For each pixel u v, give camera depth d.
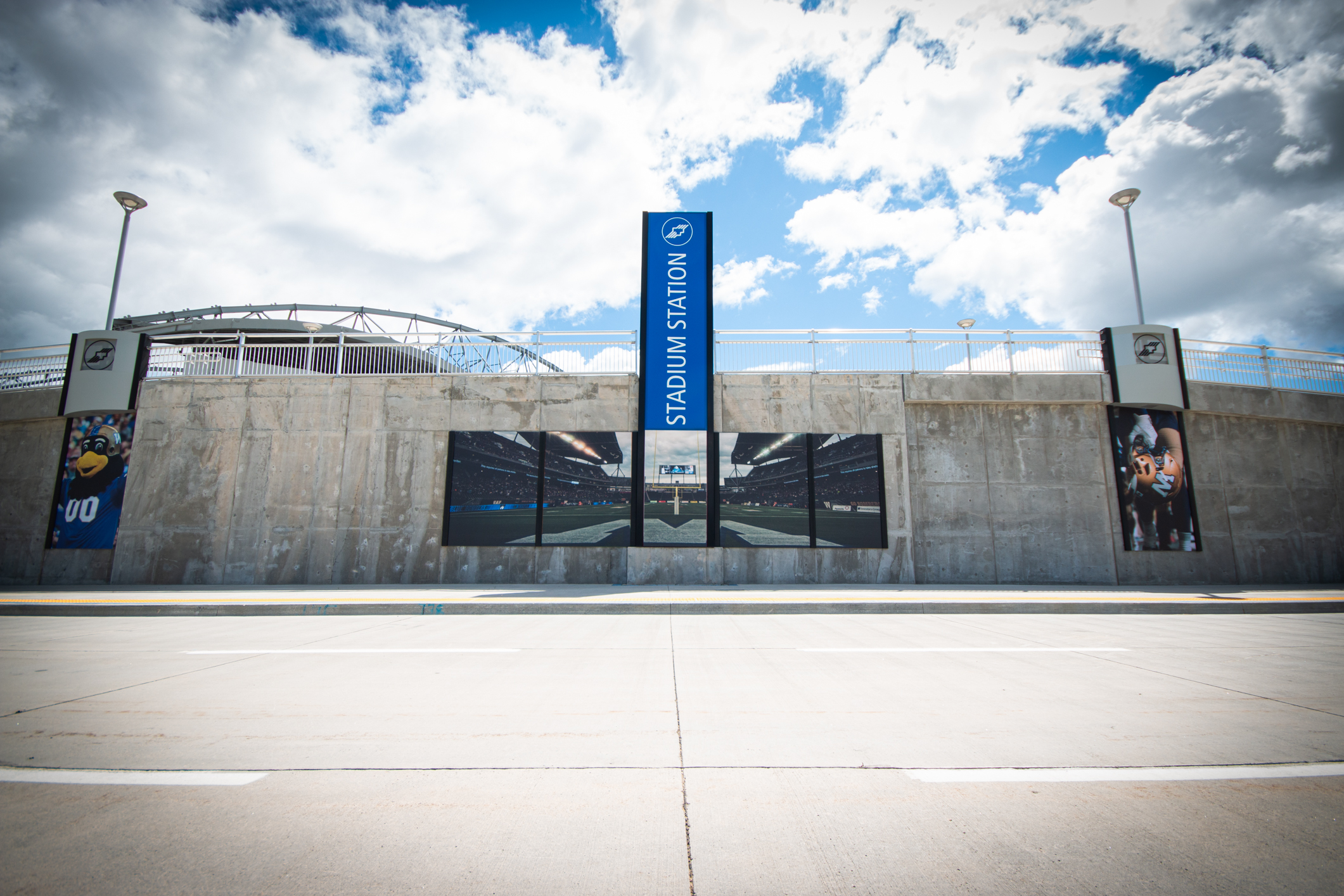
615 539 17.41
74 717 5.12
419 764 4.08
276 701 5.62
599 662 7.41
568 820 3.26
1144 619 11.39
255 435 18.34
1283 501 18.16
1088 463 17.88
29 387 19.52
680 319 18.03
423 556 17.61
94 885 2.63
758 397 18.08
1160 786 3.68
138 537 17.98
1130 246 19.34
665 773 3.90
